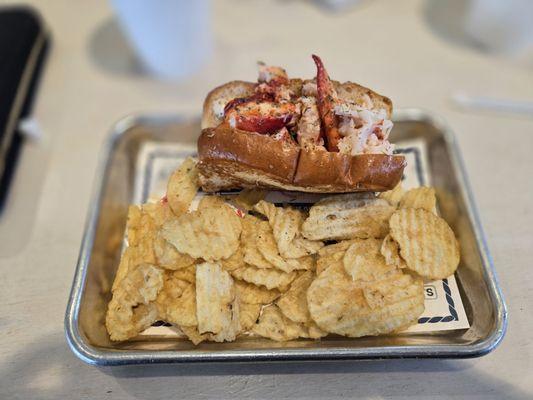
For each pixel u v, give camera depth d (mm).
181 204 249
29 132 330
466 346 197
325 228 228
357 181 219
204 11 331
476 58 378
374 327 202
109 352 202
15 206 300
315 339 210
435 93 354
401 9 422
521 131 328
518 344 225
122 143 294
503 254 262
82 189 306
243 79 368
